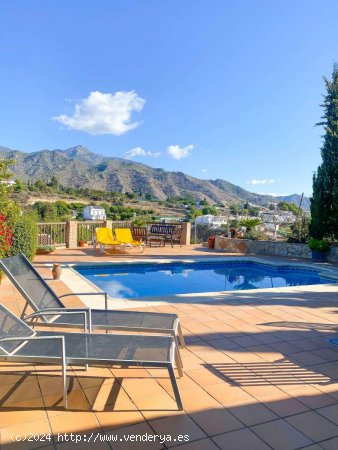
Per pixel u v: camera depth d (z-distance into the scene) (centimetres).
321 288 796
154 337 320
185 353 397
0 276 716
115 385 319
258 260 1241
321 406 290
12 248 879
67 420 262
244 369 359
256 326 502
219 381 331
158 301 640
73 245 1409
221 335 461
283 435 250
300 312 583
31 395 299
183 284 951
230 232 1569
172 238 1522
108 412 274
